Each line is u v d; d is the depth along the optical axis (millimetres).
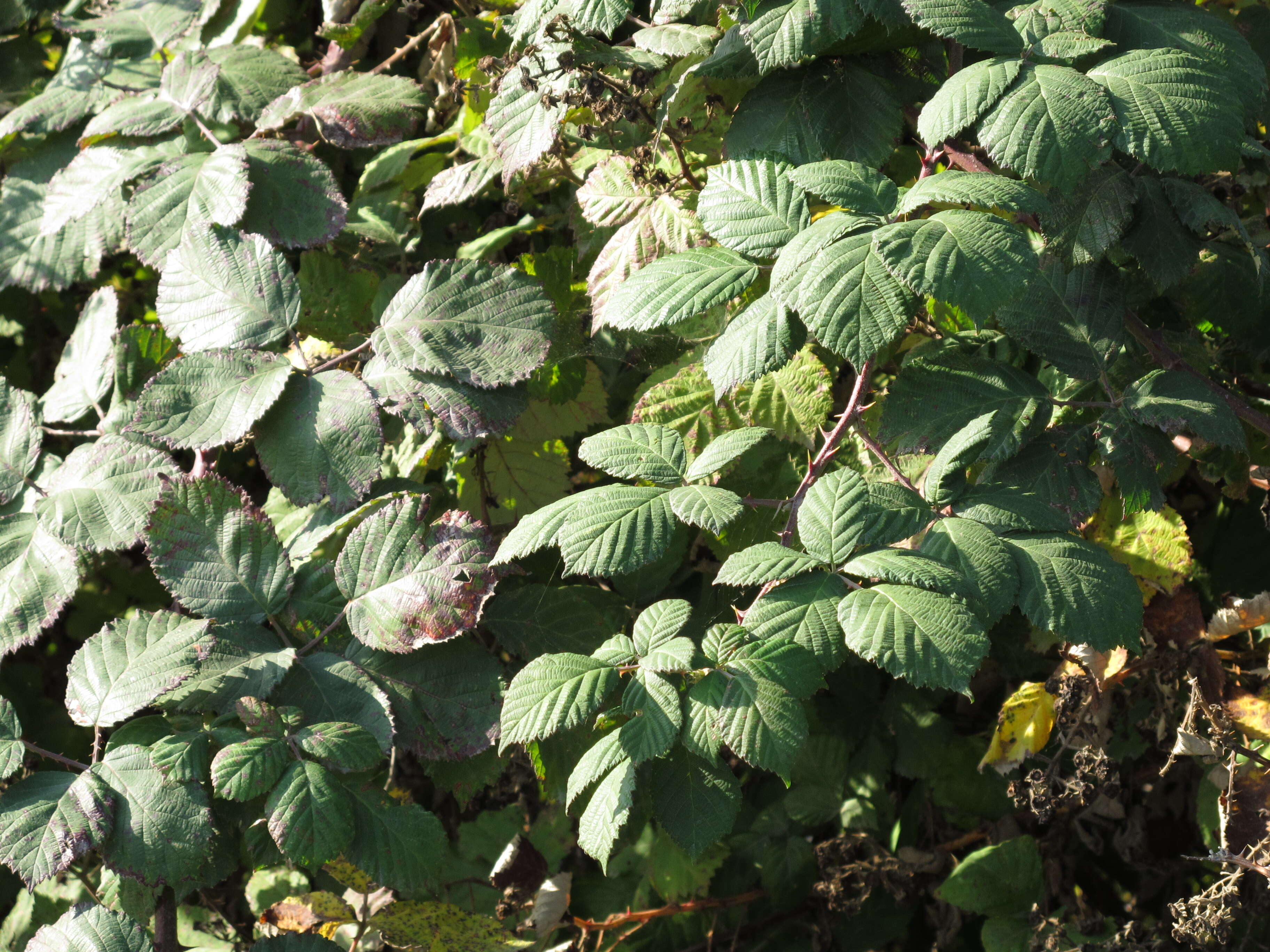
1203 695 1532
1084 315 1437
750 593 1688
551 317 1587
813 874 2164
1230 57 1341
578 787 1183
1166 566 1527
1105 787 1573
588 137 1791
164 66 1990
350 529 1732
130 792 1335
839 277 1162
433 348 1549
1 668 2402
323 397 1534
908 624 1094
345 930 1915
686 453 1376
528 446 1887
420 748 1461
